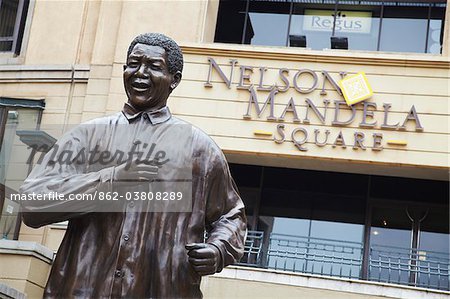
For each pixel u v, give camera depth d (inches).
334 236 793.6
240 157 765.3
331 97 749.3
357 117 741.9
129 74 163.3
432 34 823.1
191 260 151.1
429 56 745.6
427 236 784.3
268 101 753.6
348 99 741.9
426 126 734.5
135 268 151.9
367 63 752.3
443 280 746.2
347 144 737.0
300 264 766.5
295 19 848.9
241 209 168.2
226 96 759.1
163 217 155.9
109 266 152.6
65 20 834.8
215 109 757.3
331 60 756.6
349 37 836.6
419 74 746.2
